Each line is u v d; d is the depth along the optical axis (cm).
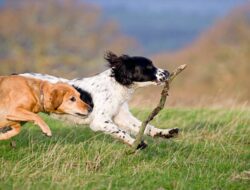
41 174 1145
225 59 5569
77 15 6644
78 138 1416
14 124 1238
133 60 1326
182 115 1734
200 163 1261
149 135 1352
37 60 5791
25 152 1279
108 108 1327
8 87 1216
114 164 1223
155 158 1278
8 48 6000
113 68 1342
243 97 4881
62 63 5828
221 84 5309
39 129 1484
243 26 5669
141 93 2155
